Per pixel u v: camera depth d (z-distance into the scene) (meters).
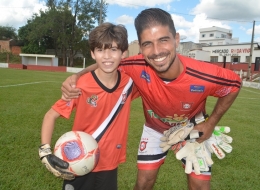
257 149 5.18
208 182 2.69
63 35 43.41
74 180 2.40
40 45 48.84
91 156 2.25
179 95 2.43
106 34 2.24
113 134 2.48
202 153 2.68
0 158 3.75
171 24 2.17
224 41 57.31
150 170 2.84
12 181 3.13
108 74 2.32
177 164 4.06
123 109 2.51
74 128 2.51
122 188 3.21
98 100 2.36
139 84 2.56
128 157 4.18
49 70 34.06
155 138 2.90
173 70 2.29
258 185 3.55
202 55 42.88
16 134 4.85
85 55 47.84
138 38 2.24
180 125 2.76
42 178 3.27
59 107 2.33
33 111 6.96
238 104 11.88
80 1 43.31
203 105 2.79
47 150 2.15
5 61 42.72
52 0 42.56
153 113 2.84
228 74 2.41
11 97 9.05
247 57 39.38
